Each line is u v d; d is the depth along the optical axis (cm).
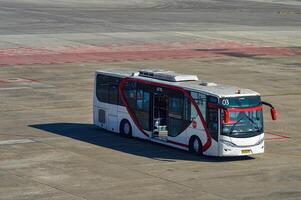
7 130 8419
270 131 8812
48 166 6900
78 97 10550
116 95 8462
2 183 6312
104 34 17788
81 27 18950
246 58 14962
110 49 15475
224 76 12675
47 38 16675
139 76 8288
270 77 12812
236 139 7350
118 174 6688
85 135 8325
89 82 11756
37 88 11106
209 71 13125
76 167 6894
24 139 7988
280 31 19862
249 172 6894
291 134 8694
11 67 12888
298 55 15750
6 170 6725
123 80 8356
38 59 13862
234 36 18462
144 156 7419
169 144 7856
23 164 6944
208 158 7444
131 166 6988
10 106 9769
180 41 17138
